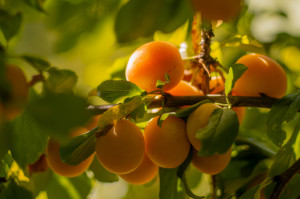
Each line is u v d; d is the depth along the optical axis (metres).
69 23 0.58
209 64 0.58
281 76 0.57
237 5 0.41
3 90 0.38
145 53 0.54
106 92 0.52
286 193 0.57
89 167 0.58
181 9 0.42
